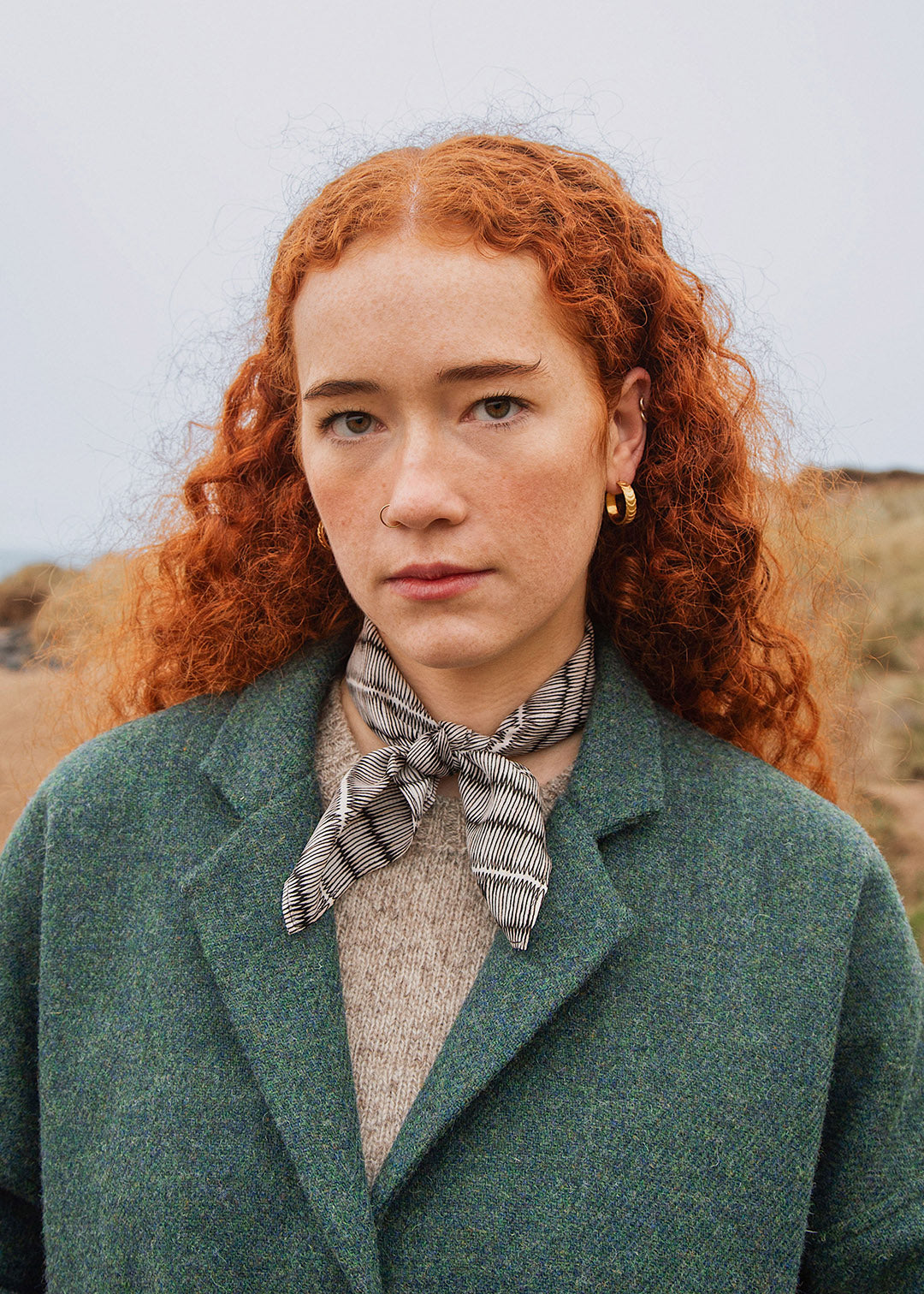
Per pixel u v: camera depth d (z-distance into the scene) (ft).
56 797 4.50
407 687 4.40
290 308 4.26
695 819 4.36
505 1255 3.62
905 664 23.73
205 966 4.08
